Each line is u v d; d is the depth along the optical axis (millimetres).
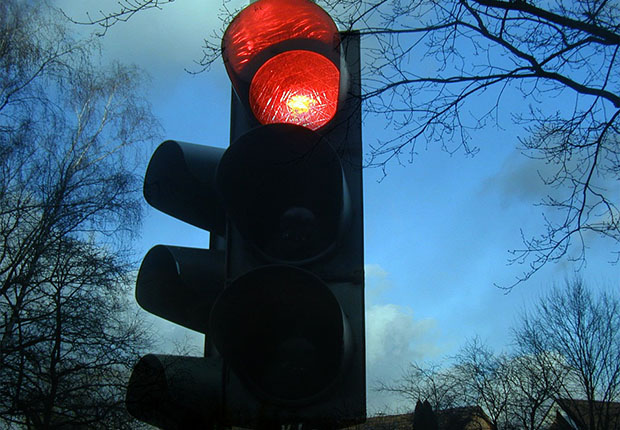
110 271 12148
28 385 11156
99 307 11883
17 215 12219
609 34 4625
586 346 25172
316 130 2996
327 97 3010
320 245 2891
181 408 2805
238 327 2758
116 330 12078
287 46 3014
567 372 25312
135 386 2887
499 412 25250
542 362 25359
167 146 3473
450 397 25734
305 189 2977
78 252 12039
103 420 10977
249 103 3066
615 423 25078
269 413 2641
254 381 2703
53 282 11711
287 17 2988
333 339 2678
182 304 3285
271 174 2980
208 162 3373
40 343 11375
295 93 3029
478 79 4707
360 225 2852
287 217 2895
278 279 2732
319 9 2926
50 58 14023
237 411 2672
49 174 12688
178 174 3471
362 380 2637
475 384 25734
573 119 5348
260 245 2938
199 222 3539
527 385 25422
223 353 2713
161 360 2857
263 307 2773
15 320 11227
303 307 2740
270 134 2947
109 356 11516
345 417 2592
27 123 12953
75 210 12555
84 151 13672
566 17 4609
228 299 2752
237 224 2947
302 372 2680
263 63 3033
